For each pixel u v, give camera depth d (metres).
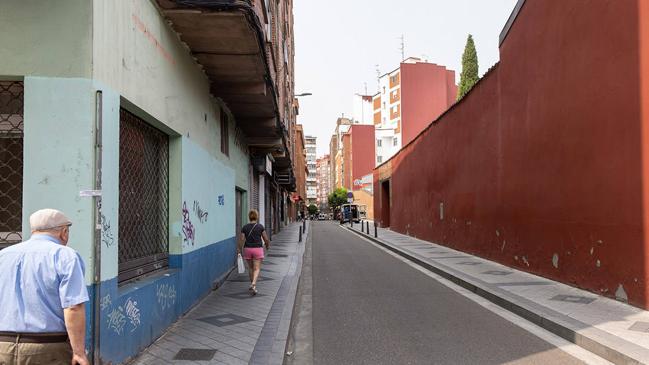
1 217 4.52
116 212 4.88
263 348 5.83
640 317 7.02
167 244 7.31
